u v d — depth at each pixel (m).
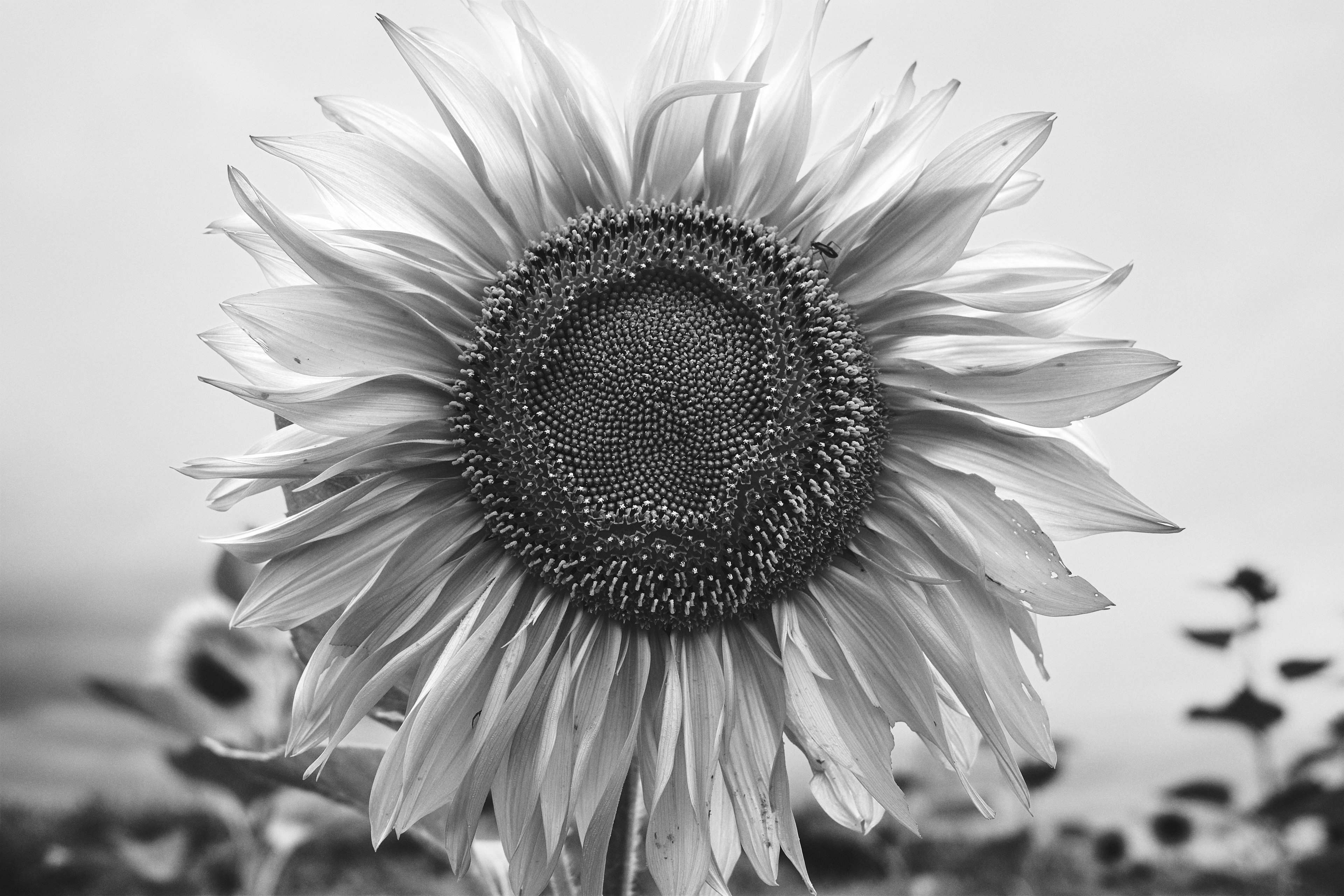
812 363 0.67
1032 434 0.66
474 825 0.62
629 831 0.68
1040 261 0.67
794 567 0.67
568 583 0.67
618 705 0.66
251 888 0.89
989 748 0.65
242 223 0.66
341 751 0.71
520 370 0.67
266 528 0.63
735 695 0.66
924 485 0.67
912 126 0.67
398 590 0.65
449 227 0.67
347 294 0.65
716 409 0.68
